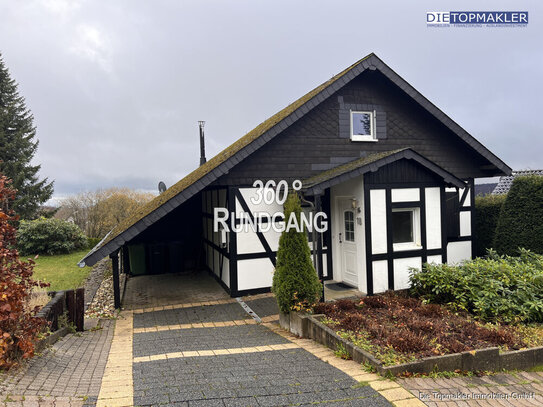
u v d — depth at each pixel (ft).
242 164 30.12
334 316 20.40
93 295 33.58
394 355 14.49
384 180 28.07
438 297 24.13
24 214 93.04
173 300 30.50
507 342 16.70
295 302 21.56
